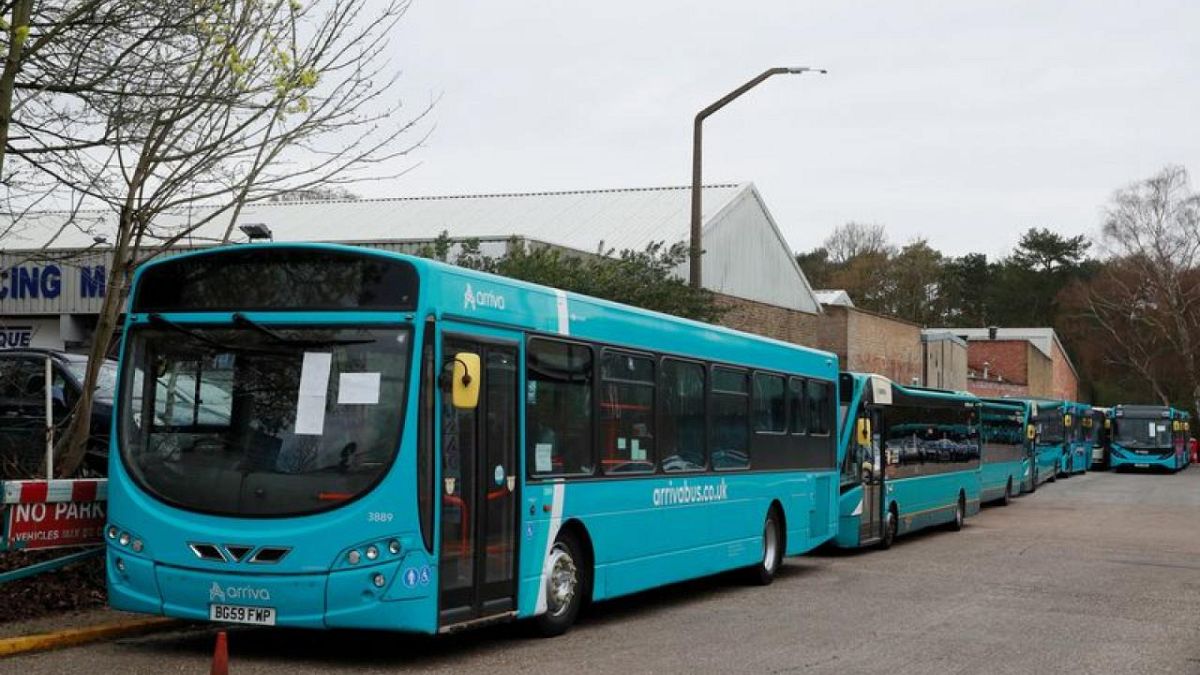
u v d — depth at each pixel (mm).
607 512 13164
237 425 10320
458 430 10680
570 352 12594
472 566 10820
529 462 11742
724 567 16078
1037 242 118812
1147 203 84125
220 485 10203
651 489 14133
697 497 15305
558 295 12406
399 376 10180
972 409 31656
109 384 16516
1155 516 34375
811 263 112938
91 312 32875
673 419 14805
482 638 12172
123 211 12844
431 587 10172
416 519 10062
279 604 9984
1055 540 26484
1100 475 62844
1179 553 23719
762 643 12344
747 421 16969
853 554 23000
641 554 13891
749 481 16906
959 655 11914
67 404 16094
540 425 11984
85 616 11695
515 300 11625
